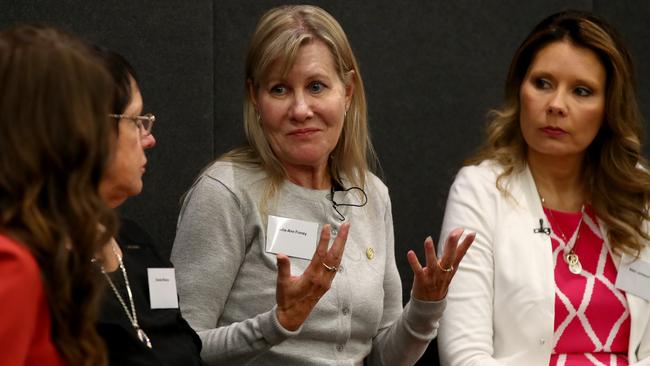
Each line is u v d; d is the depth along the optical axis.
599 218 5.05
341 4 6.09
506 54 6.51
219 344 4.16
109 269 3.46
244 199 4.45
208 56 5.66
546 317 4.79
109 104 2.82
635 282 4.91
